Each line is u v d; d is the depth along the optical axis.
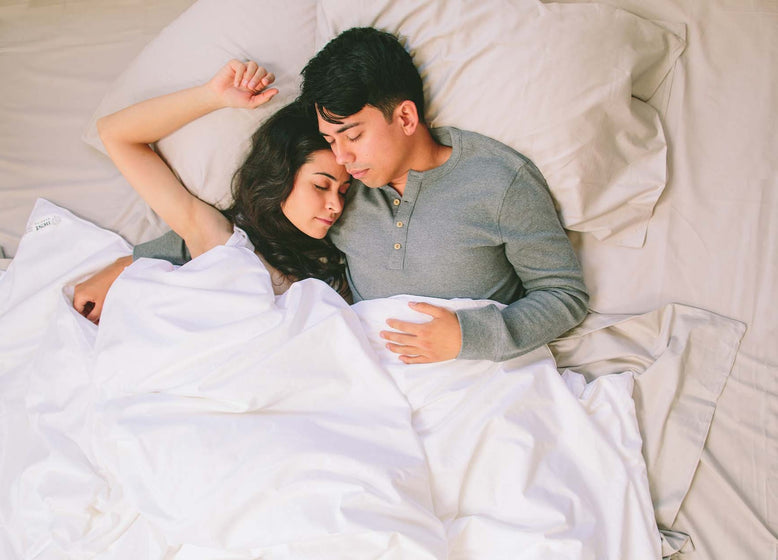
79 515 0.99
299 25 1.20
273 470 0.91
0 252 1.38
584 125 1.05
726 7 1.16
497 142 1.08
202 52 1.22
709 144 1.14
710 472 1.00
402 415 0.99
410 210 1.07
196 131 1.20
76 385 1.10
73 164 1.43
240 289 1.05
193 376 1.00
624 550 0.95
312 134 1.04
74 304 1.21
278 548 0.91
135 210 1.35
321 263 1.21
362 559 0.90
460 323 0.99
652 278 1.13
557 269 1.06
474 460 0.98
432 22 1.07
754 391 1.03
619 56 1.07
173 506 0.93
